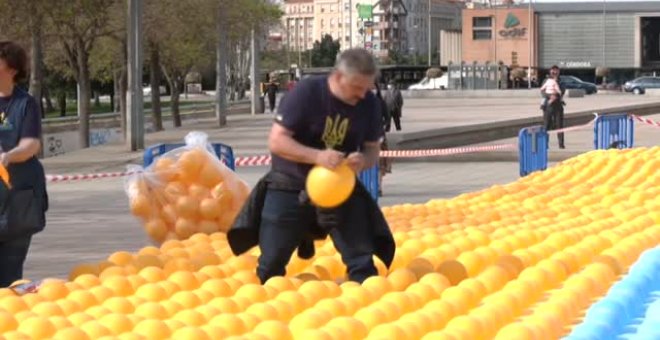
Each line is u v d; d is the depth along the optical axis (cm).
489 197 1446
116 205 1883
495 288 859
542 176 1634
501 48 10925
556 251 1024
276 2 11825
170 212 1198
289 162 843
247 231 876
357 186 856
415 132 2961
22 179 878
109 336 713
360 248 853
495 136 3509
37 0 3147
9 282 902
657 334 700
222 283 859
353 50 818
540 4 10956
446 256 998
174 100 5084
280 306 784
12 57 872
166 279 910
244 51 8194
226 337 721
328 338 700
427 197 1931
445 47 11900
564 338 708
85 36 3706
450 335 702
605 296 823
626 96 7294
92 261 1284
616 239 1079
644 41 10806
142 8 3375
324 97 822
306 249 902
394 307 773
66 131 4297
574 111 4488
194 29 4400
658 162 1638
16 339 708
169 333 730
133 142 3253
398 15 16825
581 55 10881
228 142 3612
